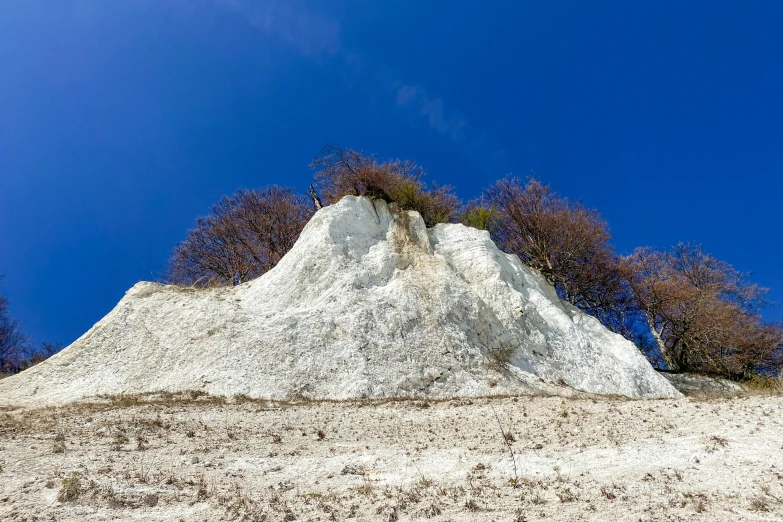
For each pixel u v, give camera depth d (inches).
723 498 216.8
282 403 551.8
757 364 1060.5
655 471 263.6
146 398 576.1
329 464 315.0
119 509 229.8
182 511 229.8
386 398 575.5
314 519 217.8
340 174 1091.3
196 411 501.0
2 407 557.9
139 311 757.9
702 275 1219.9
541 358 715.4
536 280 958.4
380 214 915.4
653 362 1178.0
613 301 1199.6
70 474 273.1
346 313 693.3
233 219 1357.0
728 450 288.0
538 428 403.5
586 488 242.8
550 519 202.7
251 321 697.0
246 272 1304.1
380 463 314.8
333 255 789.9
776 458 263.7
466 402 545.3
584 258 1159.0
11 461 297.3
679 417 402.9
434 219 1066.7
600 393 673.0
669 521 193.2
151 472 286.7
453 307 723.4
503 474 278.8
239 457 330.3
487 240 899.4
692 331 1055.0
